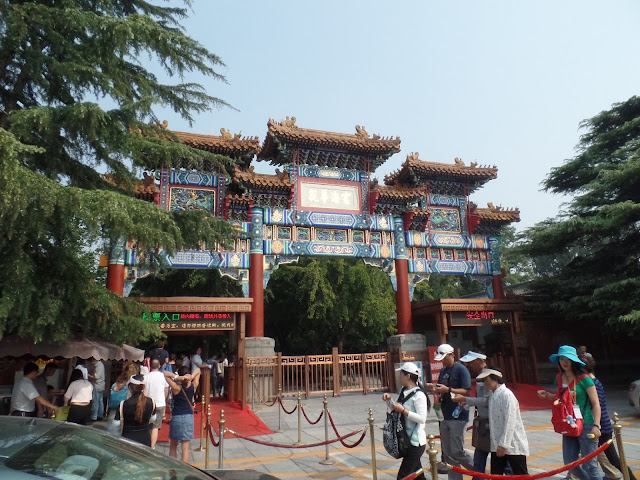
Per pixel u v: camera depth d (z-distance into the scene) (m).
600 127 25.62
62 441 3.41
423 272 23.52
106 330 11.48
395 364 20.92
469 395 7.02
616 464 6.84
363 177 23.25
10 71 12.15
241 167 22.00
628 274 22.34
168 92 13.41
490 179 25.36
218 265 20.22
